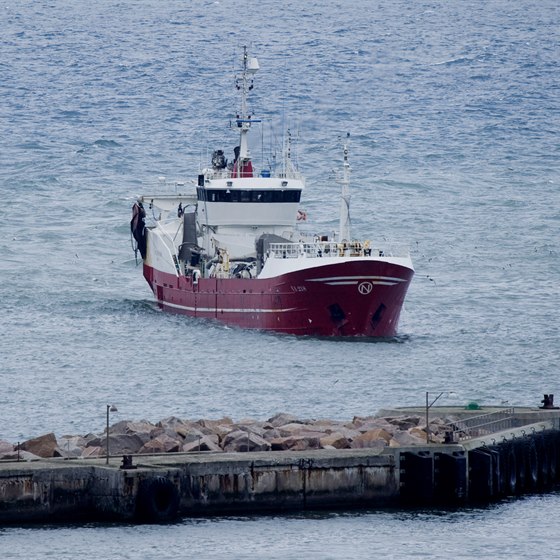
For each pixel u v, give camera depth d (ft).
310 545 494.18
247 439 554.46
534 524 526.98
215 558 479.41
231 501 519.60
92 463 515.09
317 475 528.63
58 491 503.61
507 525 524.93
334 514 526.98
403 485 540.11
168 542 490.49
